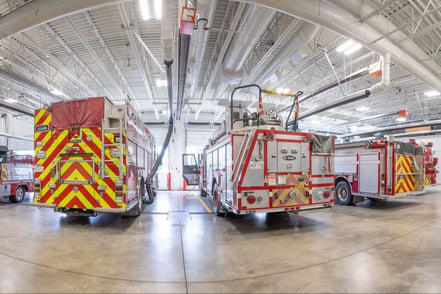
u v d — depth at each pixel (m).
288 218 6.95
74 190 5.64
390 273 3.35
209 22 6.57
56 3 5.39
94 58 9.18
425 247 4.43
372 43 7.10
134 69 11.43
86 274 3.27
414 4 6.20
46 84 12.46
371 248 4.38
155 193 12.24
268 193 5.50
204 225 6.07
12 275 3.23
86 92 14.00
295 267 3.53
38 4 5.52
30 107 15.75
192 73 10.48
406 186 8.80
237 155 5.61
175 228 5.75
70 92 13.95
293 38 7.45
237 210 5.26
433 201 10.63
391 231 5.53
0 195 9.62
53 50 9.27
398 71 11.39
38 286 2.93
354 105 17.33
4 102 11.70
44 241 4.71
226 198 6.21
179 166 18.30
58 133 5.80
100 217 7.01
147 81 11.40
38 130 5.95
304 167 5.88
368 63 10.75
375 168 8.44
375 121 22.09
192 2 5.27
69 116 5.74
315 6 5.69
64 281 3.06
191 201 10.47
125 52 9.61
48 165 5.82
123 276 3.21
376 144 8.42
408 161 8.95
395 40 7.79
